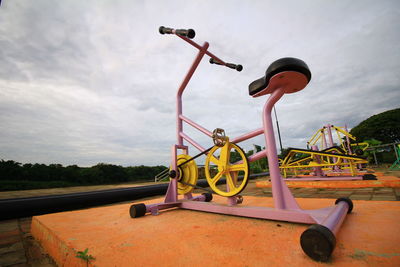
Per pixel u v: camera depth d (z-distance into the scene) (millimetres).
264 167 19484
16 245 1596
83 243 1083
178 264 790
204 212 1851
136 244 1042
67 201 3324
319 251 749
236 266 751
